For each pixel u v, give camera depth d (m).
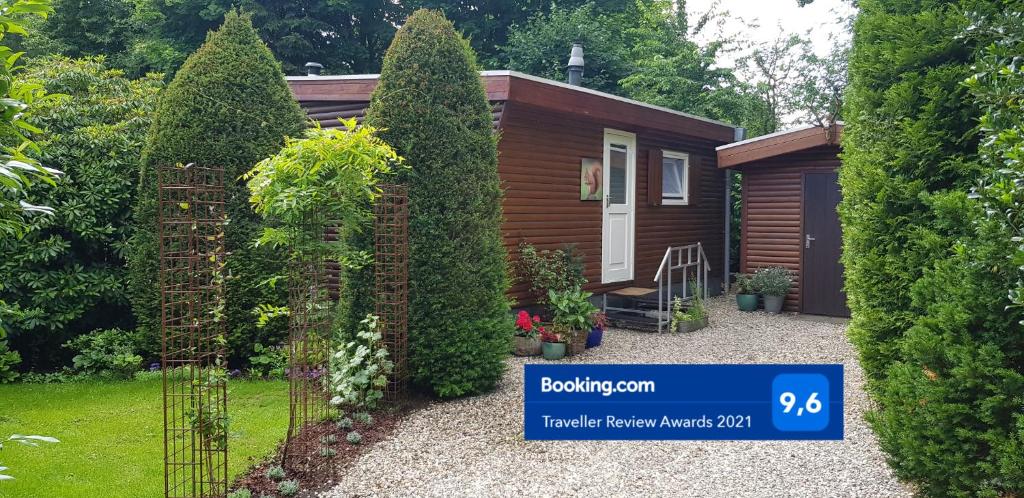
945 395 3.33
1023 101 3.27
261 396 6.11
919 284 3.66
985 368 3.17
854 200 4.78
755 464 4.46
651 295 10.25
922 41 4.36
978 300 3.25
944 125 4.23
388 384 5.88
